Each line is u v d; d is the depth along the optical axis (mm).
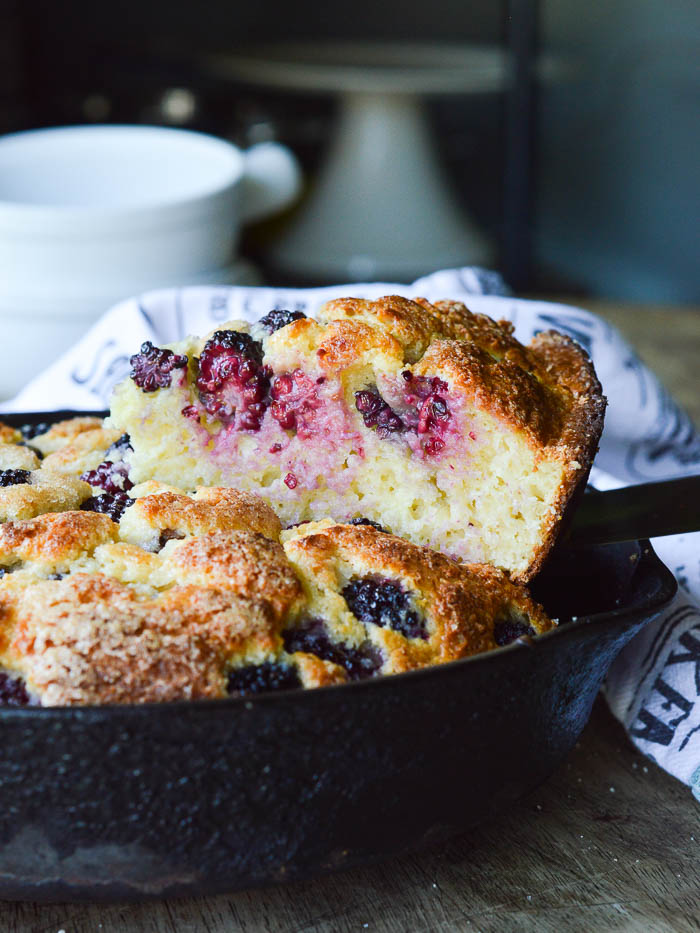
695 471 634
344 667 413
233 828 386
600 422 468
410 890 418
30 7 1084
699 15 968
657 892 418
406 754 391
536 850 431
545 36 1014
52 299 683
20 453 486
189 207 688
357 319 466
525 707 406
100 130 769
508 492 456
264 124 1041
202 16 1073
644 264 1068
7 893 393
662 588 429
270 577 414
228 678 399
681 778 454
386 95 990
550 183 1062
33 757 372
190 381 470
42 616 399
